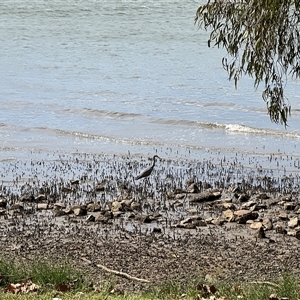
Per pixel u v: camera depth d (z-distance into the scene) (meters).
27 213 15.62
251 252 13.17
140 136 25.28
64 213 15.55
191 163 20.81
